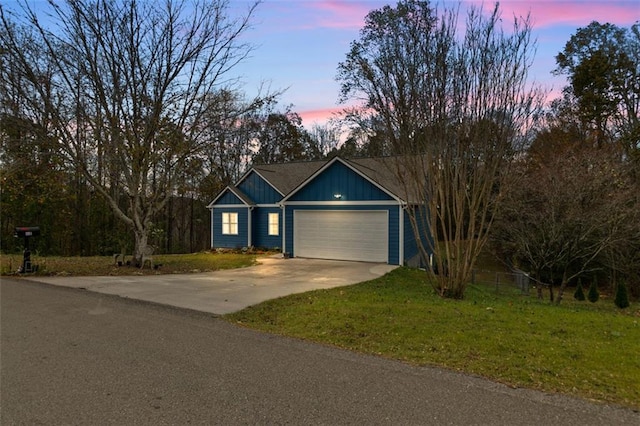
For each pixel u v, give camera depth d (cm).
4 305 746
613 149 1653
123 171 1292
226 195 2219
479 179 895
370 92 1370
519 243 1334
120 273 1194
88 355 472
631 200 1272
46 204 2281
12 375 409
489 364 459
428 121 898
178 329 594
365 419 325
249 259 1680
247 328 610
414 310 716
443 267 957
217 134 1384
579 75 2417
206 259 1695
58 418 320
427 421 323
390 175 1705
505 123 877
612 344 552
